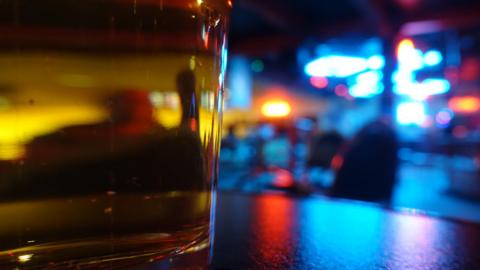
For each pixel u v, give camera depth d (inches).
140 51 4.1
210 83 4.6
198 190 4.5
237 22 125.4
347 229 8.7
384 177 35.4
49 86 3.9
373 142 35.8
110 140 4.0
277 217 10.1
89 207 4.0
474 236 8.2
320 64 163.3
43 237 4.0
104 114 4.0
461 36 137.6
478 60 145.2
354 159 36.0
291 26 124.0
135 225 4.2
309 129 108.3
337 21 121.8
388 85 120.6
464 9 105.0
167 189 4.3
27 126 3.8
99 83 4.0
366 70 155.0
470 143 123.0
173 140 4.3
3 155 3.8
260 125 122.3
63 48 3.9
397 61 118.7
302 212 10.9
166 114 4.2
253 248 6.8
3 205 3.8
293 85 175.3
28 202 3.9
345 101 167.2
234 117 164.4
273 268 5.7
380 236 8.1
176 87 4.3
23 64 3.8
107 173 4.1
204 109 4.5
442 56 145.9
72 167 4.0
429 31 117.6
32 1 3.8
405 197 94.9
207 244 4.6
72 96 3.9
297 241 7.4
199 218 4.5
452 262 6.2
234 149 124.1
